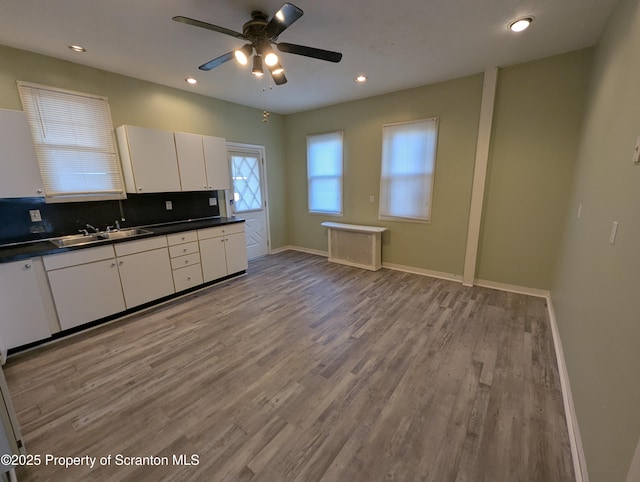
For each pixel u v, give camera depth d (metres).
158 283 3.25
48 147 2.79
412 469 1.42
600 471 1.15
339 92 4.04
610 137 1.72
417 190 4.08
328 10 2.07
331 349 2.42
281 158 5.52
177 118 3.82
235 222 4.06
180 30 2.31
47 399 1.91
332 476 1.39
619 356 1.12
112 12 2.04
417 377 2.06
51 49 2.61
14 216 2.68
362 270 4.51
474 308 3.12
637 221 1.12
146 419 1.74
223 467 1.44
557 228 3.18
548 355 2.29
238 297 3.50
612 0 1.92
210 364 2.24
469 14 2.13
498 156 3.40
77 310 2.66
